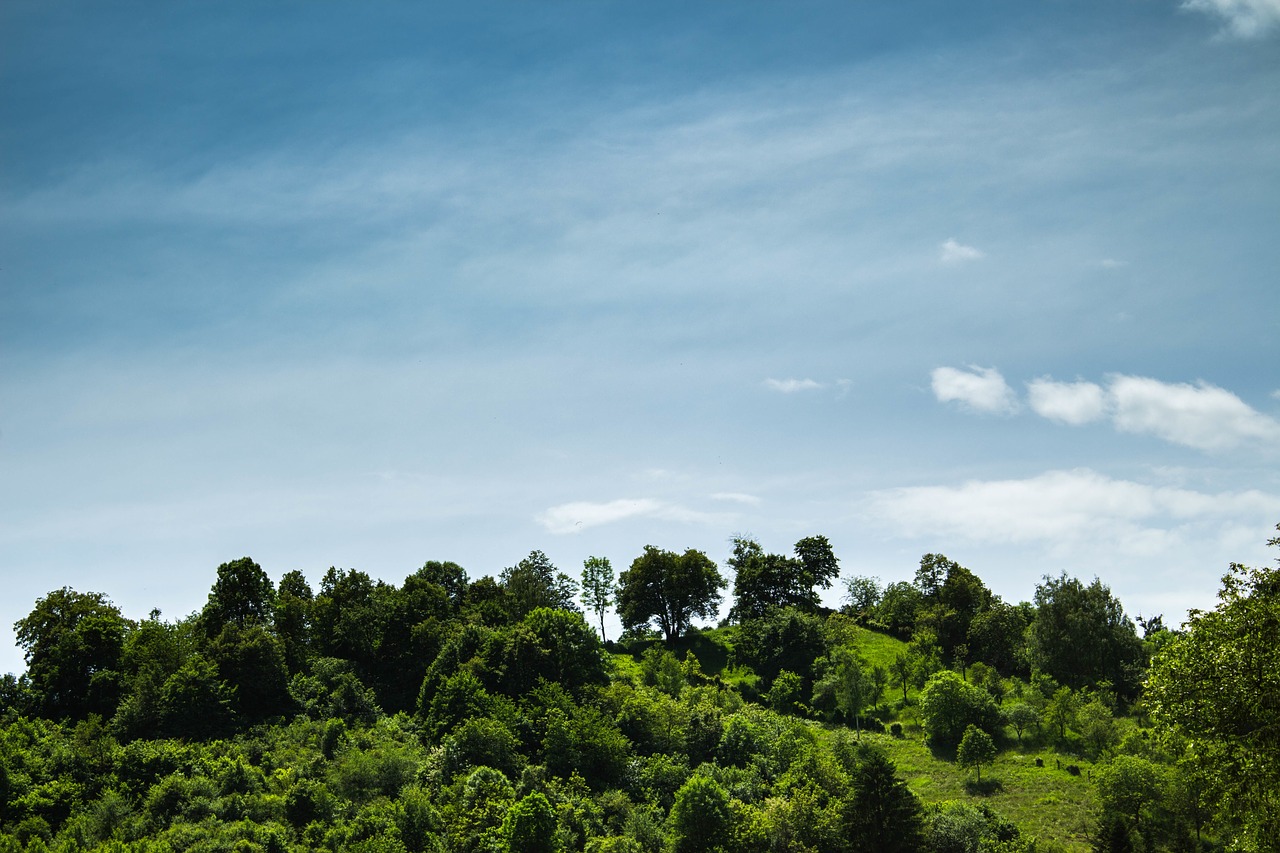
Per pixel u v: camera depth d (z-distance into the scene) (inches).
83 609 5187.0
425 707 5036.9
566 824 3951.8
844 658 5979.3
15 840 3390.7
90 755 4065.0
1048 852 3818.9
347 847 3582.7
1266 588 1984.5
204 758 4128.9
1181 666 2007.9
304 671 5383.9
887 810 3882.9
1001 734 5319.9
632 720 5009.8
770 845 3885.3
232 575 5600.4
